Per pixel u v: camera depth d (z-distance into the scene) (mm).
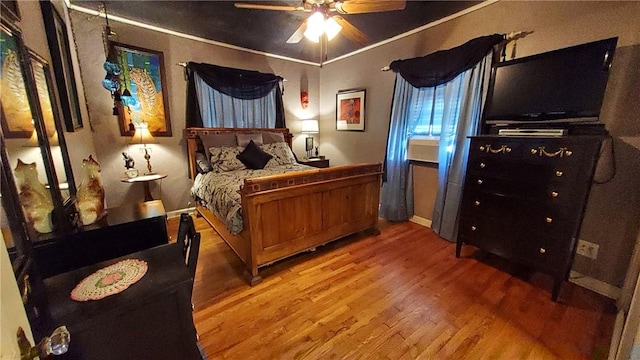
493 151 2033
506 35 2252
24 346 449
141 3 2525
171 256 1021
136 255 1027
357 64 3971
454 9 2602
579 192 1643
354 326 1600
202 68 3393
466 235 2314
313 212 2375
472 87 2521
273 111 4242
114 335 762
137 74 3082
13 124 1083
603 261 1918
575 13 1949
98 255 1452
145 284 833
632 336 983
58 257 1330
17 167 1134
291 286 2014
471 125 2535
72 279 865
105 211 1634
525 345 1451
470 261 2367
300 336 1524
